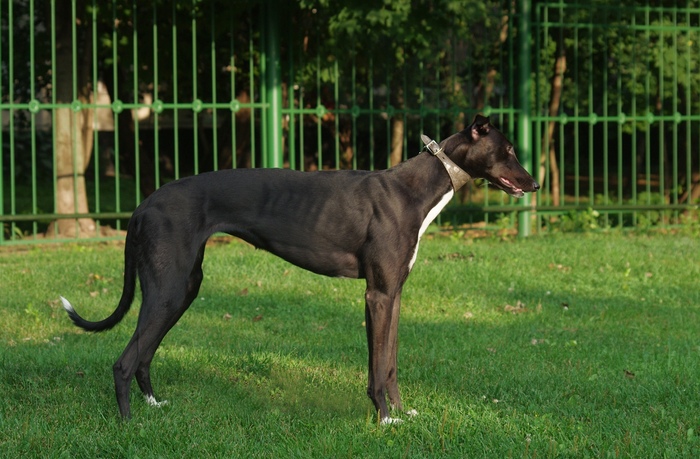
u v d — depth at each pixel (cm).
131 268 536
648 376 641
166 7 1287
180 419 537
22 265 1020
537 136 1287
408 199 526
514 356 706
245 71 1445
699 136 1528
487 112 1272
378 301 523
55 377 625
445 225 1311
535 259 1069
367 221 523
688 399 591
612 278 1002
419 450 489
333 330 788
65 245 1185
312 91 1541
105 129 2300
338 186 529
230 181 530
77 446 493
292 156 1208
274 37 1196
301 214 525
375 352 525
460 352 717
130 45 1324
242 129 1498
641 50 1462
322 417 546
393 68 1373
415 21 1163
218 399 582
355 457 479
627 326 818
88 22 1306
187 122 2314
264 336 764
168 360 668
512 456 481
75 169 1174
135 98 1163
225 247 1143
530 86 1277
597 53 1526
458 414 550
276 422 534
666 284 986
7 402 565
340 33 1220
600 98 1584
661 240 1231
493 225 1291
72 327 775
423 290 938
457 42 1295
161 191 527
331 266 531
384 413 528
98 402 568
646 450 491
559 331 795
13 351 687
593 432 521
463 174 539
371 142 1238
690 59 1402
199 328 786
